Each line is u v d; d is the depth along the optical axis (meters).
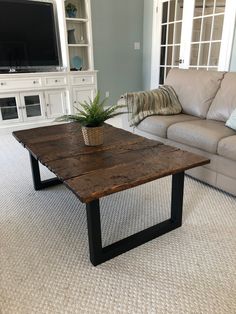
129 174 1.32
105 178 1.28
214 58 3.83
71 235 1.62
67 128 2.21
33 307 1.15
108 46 4.65
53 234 1.63
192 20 3.98
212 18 3.71
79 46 4.27
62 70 4.12
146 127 2.67
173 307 1.14
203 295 1.20
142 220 1.76
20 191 2.18
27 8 3.67
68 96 4.05
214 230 1.63
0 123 3.68
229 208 1.86
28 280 1.30
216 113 2.49
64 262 1.41
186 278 1.29
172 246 1.51
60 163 1.48
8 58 3.73
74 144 1.80
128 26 4.73
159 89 2.95
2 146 3.23
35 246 1.53
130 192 2.12
